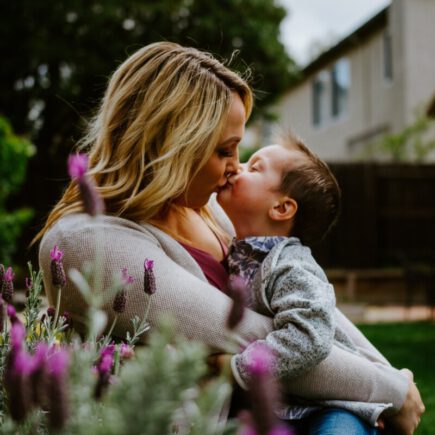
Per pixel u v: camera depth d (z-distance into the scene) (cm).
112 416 70
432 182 1136
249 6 1639
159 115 168
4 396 109
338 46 1847
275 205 191
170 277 158
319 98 2084
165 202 181
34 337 123
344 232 1117
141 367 69
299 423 165
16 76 1574
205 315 154
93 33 1517
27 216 680
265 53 1648
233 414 159
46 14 1476
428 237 1136
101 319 95
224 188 195
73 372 90
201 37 1592
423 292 1038
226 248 202
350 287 1042
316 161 200
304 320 154
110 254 158
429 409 377
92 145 191
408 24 1506
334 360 162
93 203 94
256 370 70
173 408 71
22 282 938
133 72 177
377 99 1694
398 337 663
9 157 679
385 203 1129
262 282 172
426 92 1515
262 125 2220
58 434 74
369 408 161
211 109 172
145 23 1575
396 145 1491
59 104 1577
